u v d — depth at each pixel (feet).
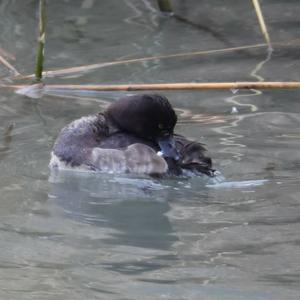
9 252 85.20
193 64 143.02
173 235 88.48
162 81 135.23
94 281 78.59
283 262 81.05
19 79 137.49
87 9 171.01
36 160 109.29
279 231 88.22
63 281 79.05
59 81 136.26
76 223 92.27
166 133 109.09
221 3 173.47
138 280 78.43
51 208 96.22
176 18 165.89
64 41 154.30
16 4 172.04
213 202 96.99
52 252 85.15
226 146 111.55
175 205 96.89
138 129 110.11
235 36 155.74
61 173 106.01
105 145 107.86
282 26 160.04
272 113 122.42
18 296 76.59
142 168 104.83
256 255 82.74
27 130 118.01
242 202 96.43
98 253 84.74
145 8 171.12
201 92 132.16
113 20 165.17
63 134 109.19
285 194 97.91
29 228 90.94
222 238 87.10
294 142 112.47
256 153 109.50
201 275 79.00
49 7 171.53
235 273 79.15
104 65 142.10
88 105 127.54
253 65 141.90
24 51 149.79
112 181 104.27
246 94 130.72
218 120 120.26
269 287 76.18
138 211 95.45
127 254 84.23
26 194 99.91
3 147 112.47
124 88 125.80
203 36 155.94
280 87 119.44
